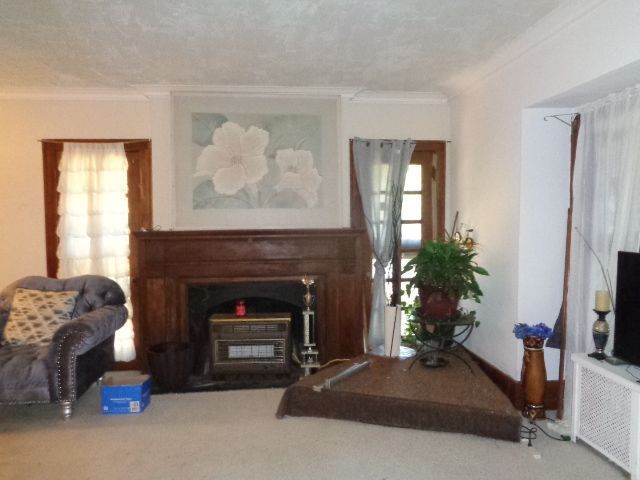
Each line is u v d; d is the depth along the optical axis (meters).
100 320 3.38
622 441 2.50
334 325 4.26
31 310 3.59
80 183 4.18
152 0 2.54
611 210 2.79
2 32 2.94
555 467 2.60
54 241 4.28
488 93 3.75
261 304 4.35
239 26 2.89
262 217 4.28
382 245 4.40
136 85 4.05
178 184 4.20
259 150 4.27
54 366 3.17
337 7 2.65
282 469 2.61
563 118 3.26
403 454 2.75
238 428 3.13
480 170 3.91
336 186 4.34
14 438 3.01
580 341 3.02
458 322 3.48
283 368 4.03
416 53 3.38
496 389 3.22
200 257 4.12
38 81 3.93
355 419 3.18
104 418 3.32
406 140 4.39
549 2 2.58
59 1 2.54
